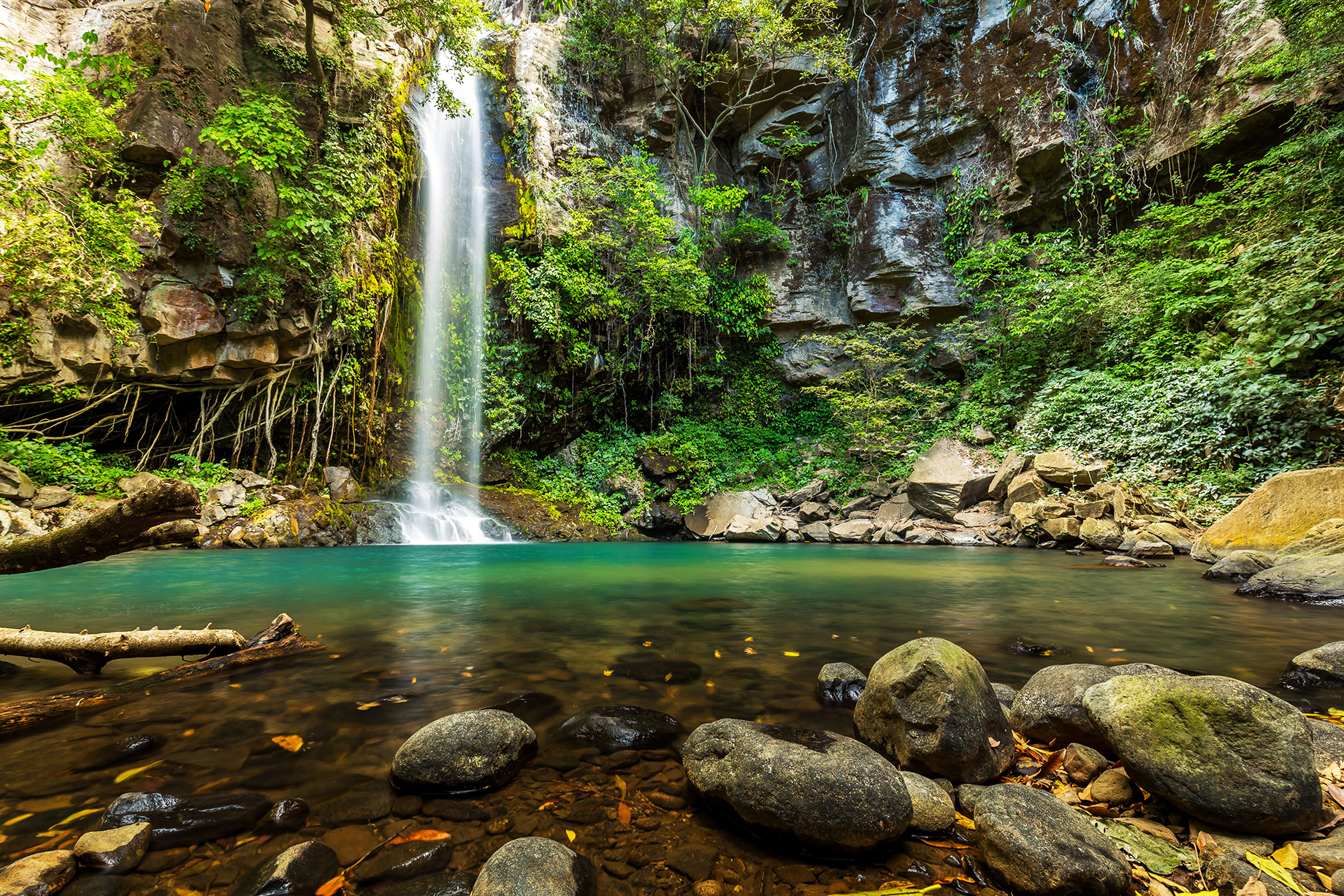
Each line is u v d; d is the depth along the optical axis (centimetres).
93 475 868
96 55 768
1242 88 1126
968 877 139
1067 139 1347
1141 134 1288
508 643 337
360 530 996
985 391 1388
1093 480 959
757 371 1781
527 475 1418
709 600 480
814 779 152
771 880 137
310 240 972
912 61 1617
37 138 745
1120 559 705
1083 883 127
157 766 182
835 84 1723
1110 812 164
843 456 1455
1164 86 1264
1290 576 486
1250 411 845
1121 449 982
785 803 149
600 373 1489
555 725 219
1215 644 334
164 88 862
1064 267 1270
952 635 357
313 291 988
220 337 938
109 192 827
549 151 1463
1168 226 1225
